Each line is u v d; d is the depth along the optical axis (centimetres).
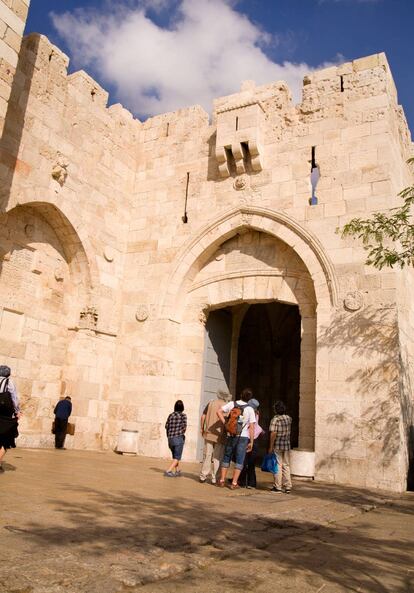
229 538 562
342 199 1602
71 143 1761
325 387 1473
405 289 1619
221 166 1841
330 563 508
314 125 1716
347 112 1664
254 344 3089
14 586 340
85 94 1845
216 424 1137
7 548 432
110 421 1844
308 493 1112
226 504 812
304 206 1664
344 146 1641
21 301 1605
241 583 418
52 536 489
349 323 1489
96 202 1867
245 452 1080
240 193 1809
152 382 1811
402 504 1073
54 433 1644
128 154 2059
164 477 1139
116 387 1870
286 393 2997
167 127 2075
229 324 2089
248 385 3050
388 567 512
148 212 2011
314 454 1441
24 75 1583
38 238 1689
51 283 1734
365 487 1327
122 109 2042
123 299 1958
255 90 1884
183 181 1966
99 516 612
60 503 674
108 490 842
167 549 488
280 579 440
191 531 571
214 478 1116
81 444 1722
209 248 1850
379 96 1623
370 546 604
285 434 1116
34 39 1633
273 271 1738
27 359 1609
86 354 1770
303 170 1700
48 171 1650
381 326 1443
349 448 1400
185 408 1798
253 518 698
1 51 1194
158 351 1831
